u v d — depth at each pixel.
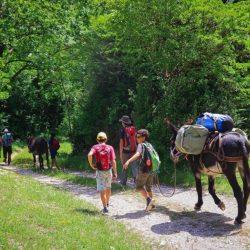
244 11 15.54
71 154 26.89
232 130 9.43
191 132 9.41
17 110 40.62
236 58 17.84
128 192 13.23
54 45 25.50
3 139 25.50
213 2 15.32
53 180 17.23
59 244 7.14
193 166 10.05
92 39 22.83
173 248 7.95
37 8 24.27
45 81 29.91
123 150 13.84
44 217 8.83
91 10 24.12
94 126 25.11
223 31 16.06
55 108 41.78
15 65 27.42
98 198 12.87
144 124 17.83
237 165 9.15
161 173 15.96
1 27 23.70
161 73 17.52
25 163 25.66
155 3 15.55
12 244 6.85
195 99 16.12
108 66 23.39
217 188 12.82
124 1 15.96
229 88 16.69
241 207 9.00
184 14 15.66
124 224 9.53
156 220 9.91
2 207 9.18
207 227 9.20
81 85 28.92
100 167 10.39
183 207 11.09
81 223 8.81
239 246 7.96
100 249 7.22
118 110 23.59
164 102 16.72
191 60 16.36
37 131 41.41
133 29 16.06
